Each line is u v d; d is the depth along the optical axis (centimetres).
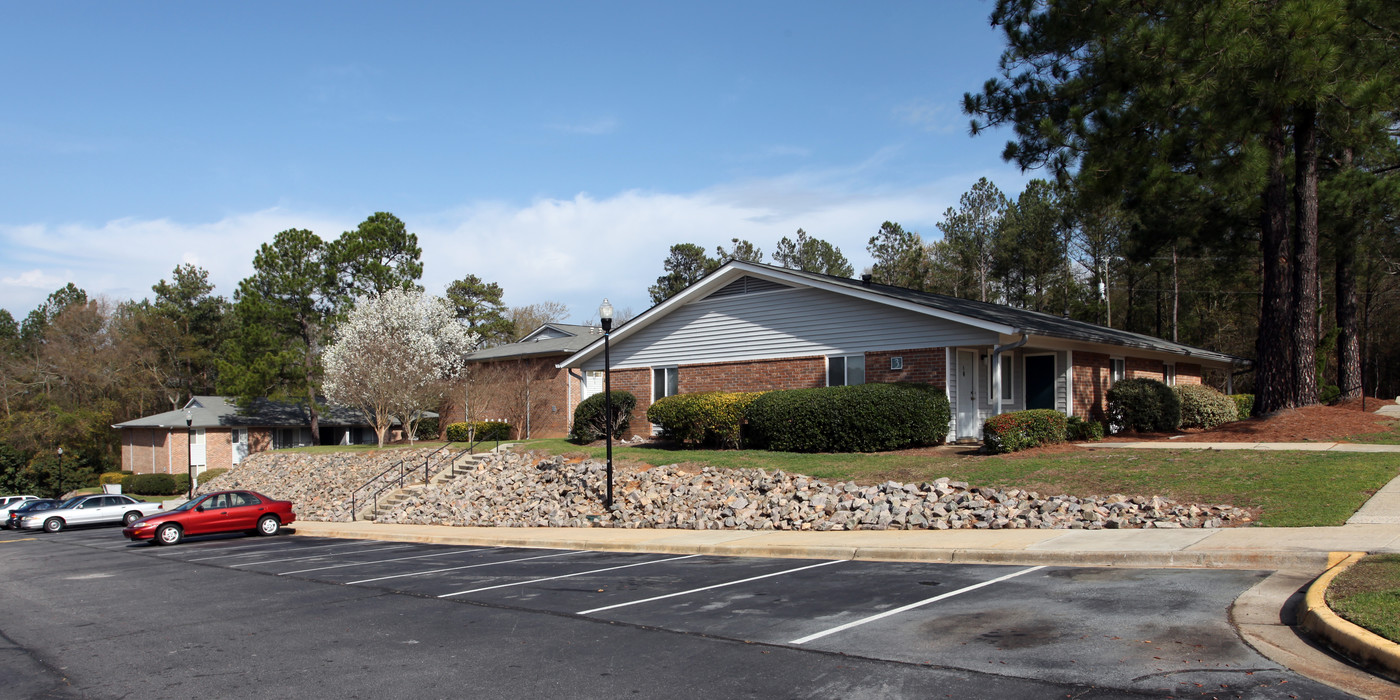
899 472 1595
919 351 2009
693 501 1689
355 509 2672
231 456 4828
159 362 6325
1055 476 1435
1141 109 1761
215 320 6675
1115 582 855
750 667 636
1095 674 566
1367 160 2552
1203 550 932
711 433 2181
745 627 767
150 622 984
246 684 670
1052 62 1975
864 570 1043
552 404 3756
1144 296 5106
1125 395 2105
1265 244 2048
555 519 1848
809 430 1930
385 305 4253
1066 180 2009
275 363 4469
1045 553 1009
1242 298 4800
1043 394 2156
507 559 1405
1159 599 767
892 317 2062
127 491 4678
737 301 2392
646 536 1519
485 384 3941
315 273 4738
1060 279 5341
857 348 2125
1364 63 1722
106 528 3344
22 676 735
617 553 1386
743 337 2370
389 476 2944
